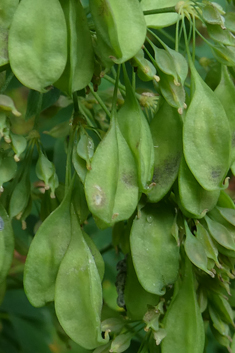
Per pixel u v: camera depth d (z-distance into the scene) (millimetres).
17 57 292
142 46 306
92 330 296
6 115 301
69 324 297
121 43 295
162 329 312
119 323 329
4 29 295
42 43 293
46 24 293
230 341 343
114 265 446
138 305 324
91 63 302
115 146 301
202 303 334
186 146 304
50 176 313
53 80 294
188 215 311
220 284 333
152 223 315
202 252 310
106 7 289
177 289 317
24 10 293
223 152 306
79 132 315
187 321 313
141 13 297
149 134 306
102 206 295
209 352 429
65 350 445
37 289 302
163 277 310
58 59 294
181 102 305
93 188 296
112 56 293
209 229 315
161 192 311
